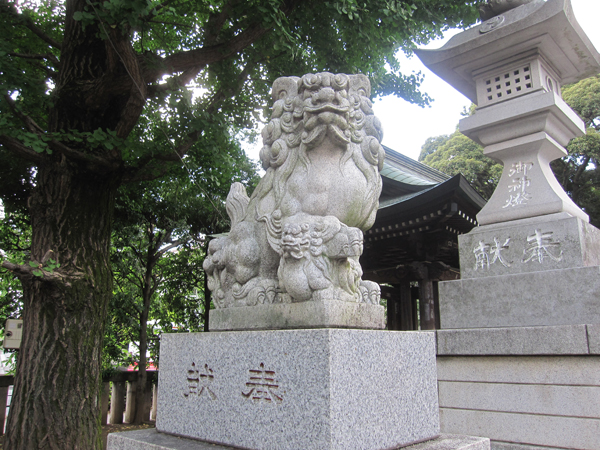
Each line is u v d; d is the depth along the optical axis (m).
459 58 5.15
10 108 4.96
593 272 3.89
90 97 5.56
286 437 2.18
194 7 6.49
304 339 2.20
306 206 2.70
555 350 3.65
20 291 10.90
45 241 5.48
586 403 3.51
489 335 4.00
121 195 9.77
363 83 2.97
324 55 7.37
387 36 6.61
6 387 8.95
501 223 4.71
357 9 6.04
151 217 11.88
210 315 3.06
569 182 16.95
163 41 7.40
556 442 3.60
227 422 2.50
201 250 13.62
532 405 3.76
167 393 2.95
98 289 5.64
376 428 2.22
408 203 8.88
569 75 5.29
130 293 12.77
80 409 5.28
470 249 4.78
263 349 2.40
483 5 5.42
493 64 5.09
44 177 5.65
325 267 2.50
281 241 2.61
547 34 4.61
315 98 2.69
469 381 4.12
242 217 3.20
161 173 6.87
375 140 2.89
